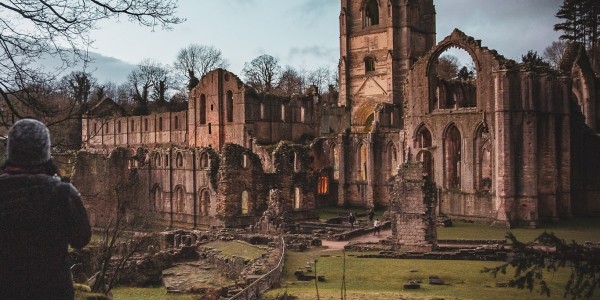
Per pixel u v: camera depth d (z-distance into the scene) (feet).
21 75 52.85
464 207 225.97
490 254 144.97
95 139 404.98
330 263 140.77
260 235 189.88
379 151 282.77
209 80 304.71
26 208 22.09
